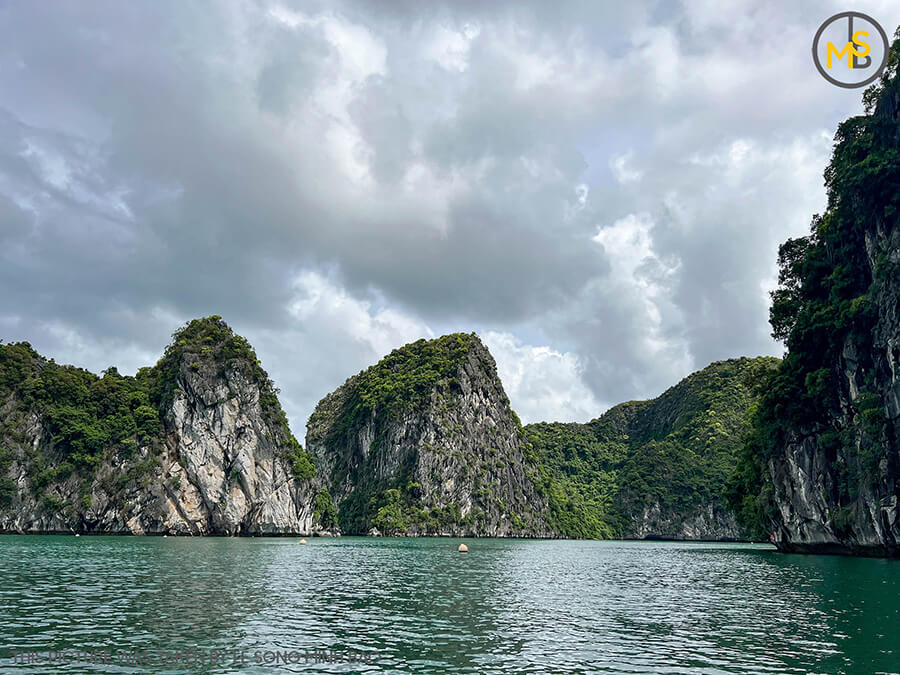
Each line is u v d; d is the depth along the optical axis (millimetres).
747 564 65438
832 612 30219
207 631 23875
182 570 48000
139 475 132250
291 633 23891
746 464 97125
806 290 79688
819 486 74812
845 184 69938
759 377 92375
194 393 144500
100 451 130250
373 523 196750
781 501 82062
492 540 170750
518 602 33938
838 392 72312
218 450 144000
